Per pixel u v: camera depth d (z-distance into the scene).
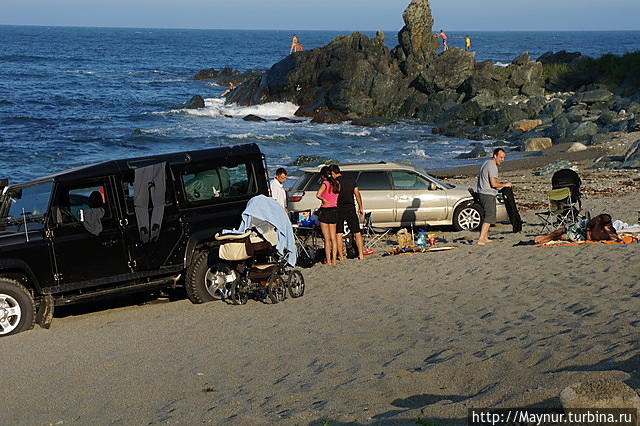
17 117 47.62
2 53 131.88
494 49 187.75
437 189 15.96
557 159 29.94
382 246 14.72
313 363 7.15
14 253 9.48
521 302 8.98
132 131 44.47
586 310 8.09
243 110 54.41
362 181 15.83
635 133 34.44
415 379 6.10
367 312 9.27
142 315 10.24
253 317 9.55
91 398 6.71
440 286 10.52
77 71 92.44
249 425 5.45
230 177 11.19
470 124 47.34
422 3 53.28
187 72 99.19
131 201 10.37
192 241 10.65
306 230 13.77
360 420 5.20
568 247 12.47
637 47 197.62
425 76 52.12
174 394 6.62
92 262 10.02
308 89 55.16
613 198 19.52
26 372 7.70
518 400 4.94
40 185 10.10
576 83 52.94
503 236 14.61
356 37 55.09
